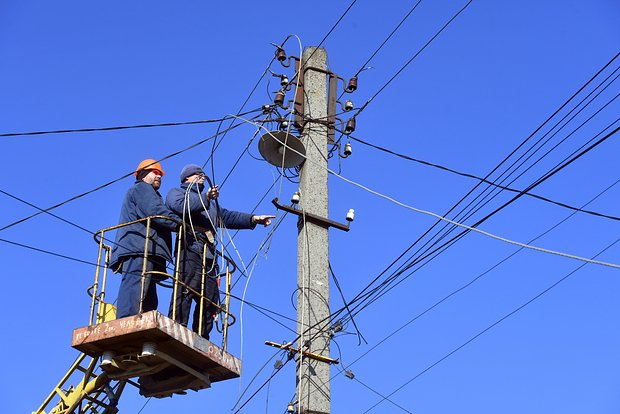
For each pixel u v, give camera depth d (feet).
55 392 48.08
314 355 42.39
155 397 43.98
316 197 45.34
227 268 44.16
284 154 45.65
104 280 42.32
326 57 48.52
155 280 41.93
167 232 42.88
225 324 43.47
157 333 39.99
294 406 42.04
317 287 43.75
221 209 44.86
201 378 42.32
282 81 47.24
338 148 47.11
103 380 45.93
